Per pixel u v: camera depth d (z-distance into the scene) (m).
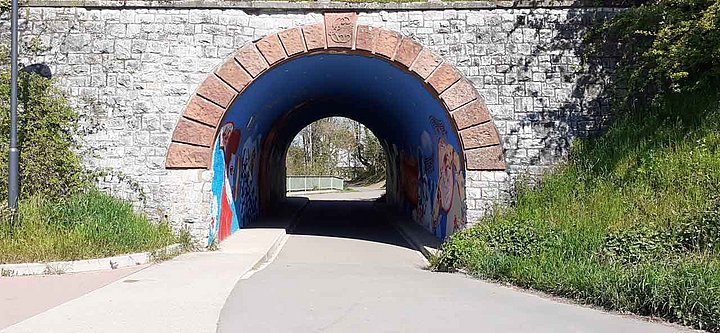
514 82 12.18
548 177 11.90
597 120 12.13
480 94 12.16
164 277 9.02
